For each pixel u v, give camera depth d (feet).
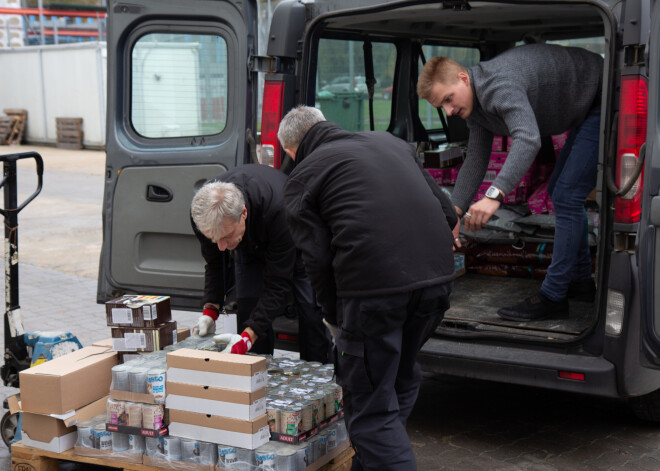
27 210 37.17
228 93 13.62
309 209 9.22
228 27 13.46
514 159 11.62
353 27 15.67
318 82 15.69
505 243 16.83
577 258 13.75
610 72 10.59
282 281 11.09
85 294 22.34
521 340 11.69
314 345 12.83
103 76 64.49
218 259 12.00
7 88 73.41
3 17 95.30
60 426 10.68
